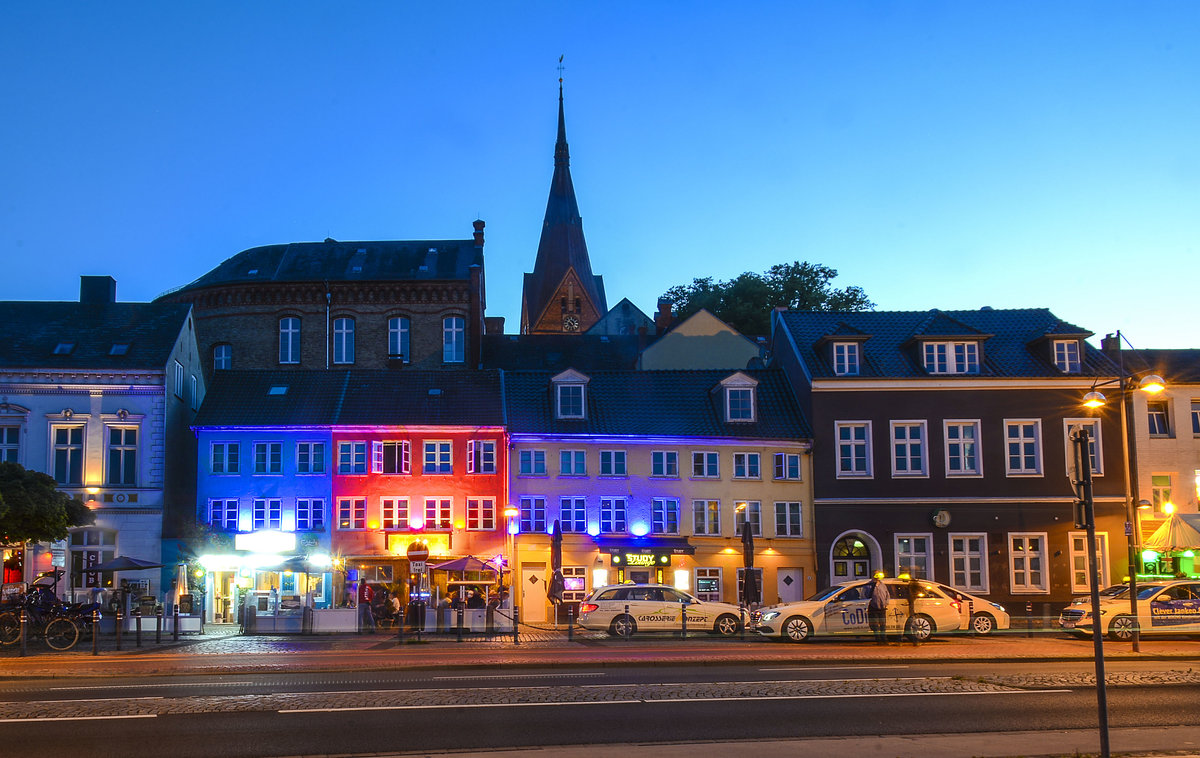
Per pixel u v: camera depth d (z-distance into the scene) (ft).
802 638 102.32
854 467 158.61
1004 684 64.34
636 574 154.40
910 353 164.55
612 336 225.76
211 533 150.82
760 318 258.98
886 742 46.65
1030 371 160.97
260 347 193.06
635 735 48.88
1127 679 67.56
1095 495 157.17
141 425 153.17
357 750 45.50
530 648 97.25
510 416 159.33
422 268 201.16
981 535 156.56
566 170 406.41
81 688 64.95
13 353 153.69
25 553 147.43
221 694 61.31
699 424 160.66
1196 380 160.15
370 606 126.31
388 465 155.22
